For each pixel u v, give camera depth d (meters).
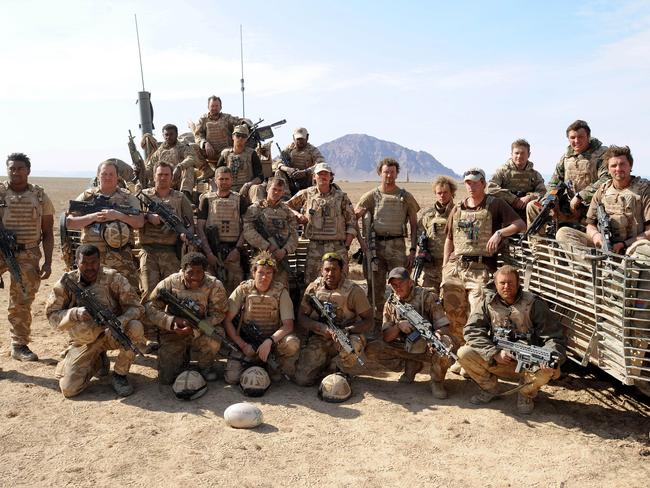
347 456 5.18
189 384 6.35
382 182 9.07
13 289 7.32
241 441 5.40
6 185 7.30
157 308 6.94
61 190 47.31
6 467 4.87
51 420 5.77
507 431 5.73
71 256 7.85
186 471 4.85
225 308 7.00
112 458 5.04
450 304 7.49
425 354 6.86
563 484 4.74
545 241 7.03
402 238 9.06
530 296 6.27
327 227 8.36
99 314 6.35
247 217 8.22
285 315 7.02
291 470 4.91
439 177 8.67
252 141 10.30
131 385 6.57
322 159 10.77
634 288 5.09
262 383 6.48
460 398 6.62
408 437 5.59
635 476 4.88
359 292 7.11
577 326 6.13
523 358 5.88
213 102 11.02
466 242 7.34
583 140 7.74
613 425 5.90
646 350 5.00
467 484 4.74
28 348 7.54
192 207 9.15
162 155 10.39
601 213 6.32
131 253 7.76
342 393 6.42
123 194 7.82
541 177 8.83
